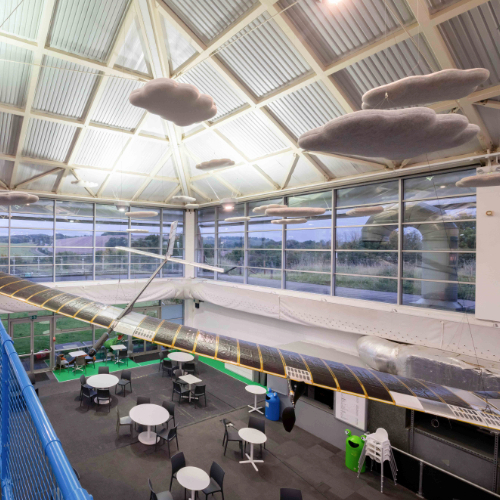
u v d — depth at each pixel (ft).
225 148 39.70
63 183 45.55
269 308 44.21
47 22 24.41
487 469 23.75
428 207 32.27
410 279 33.35
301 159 36.78
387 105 11.64
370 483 27.12
